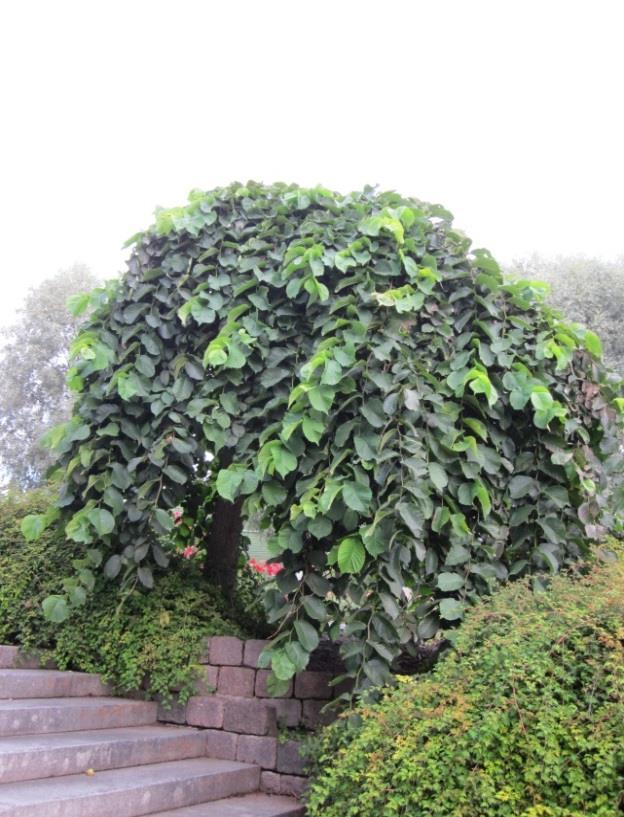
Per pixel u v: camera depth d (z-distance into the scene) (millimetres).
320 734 3213
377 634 3066
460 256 3816
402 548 3119
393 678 3020
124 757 3082
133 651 3699
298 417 3271
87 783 2715
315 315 3658
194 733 3480
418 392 3344
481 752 2172
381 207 3977
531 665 2262
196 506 4664
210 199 4020
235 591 4672
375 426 3211
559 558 3520
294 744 3346
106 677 3738
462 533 3242
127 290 3953
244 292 3785
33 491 4777
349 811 2344
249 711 3486
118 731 3355
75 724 3277
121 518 3787
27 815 2314
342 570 3021
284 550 3275
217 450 3660
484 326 3557
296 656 3031
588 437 3752
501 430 3627
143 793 2746
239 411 3621
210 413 3707
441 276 3652
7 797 2400
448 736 2254
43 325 17438
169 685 3635
